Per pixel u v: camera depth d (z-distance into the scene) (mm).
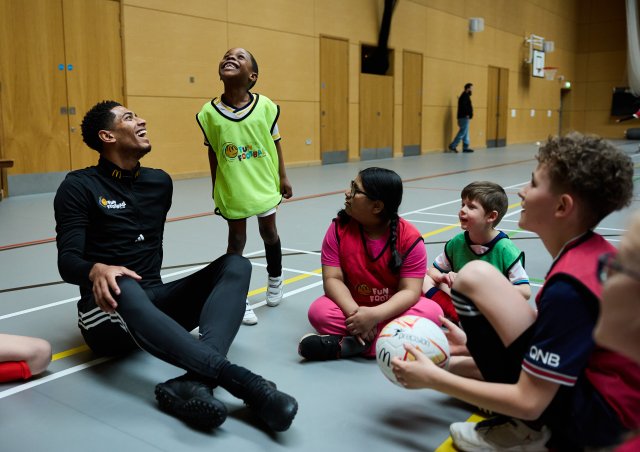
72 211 2309
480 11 17438
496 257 2627
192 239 5008
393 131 14547
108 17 8414
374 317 2340
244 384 1877
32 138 7754
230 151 3010
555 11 22141
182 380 1985
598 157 1362
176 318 2461
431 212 6398
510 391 1449
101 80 8422
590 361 1403
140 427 1898
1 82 7359
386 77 14039
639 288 742
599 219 1421
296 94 11641
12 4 7375
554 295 1354
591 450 1432
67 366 2410
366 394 2139
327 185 8906
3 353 2199
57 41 7867
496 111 19078
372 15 13406
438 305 2559
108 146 2406
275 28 11016
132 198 2463
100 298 2068
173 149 9539
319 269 3996
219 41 10039
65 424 1919
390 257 2447
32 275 3871
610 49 23641
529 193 1479
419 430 1876
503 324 1510
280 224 5711
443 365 1889
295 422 1928
